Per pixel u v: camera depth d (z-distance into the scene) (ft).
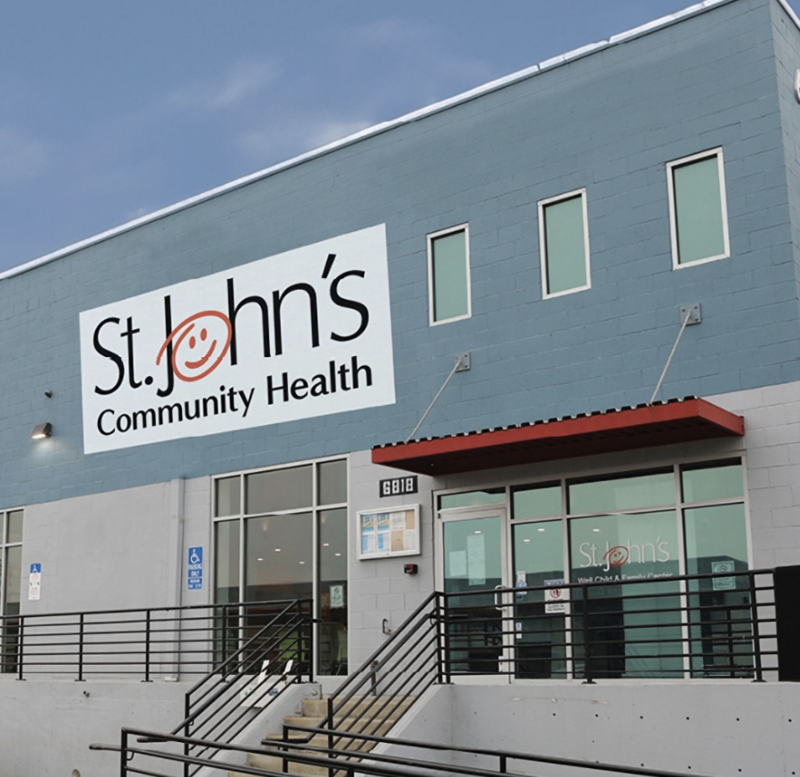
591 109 47.47
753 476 40.68
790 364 40.57
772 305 41.34
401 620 48.98
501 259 49.03
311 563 52.80
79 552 63.05
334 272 54.80
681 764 34.04
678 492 42.39
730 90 43.75
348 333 53.67
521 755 27.25
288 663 46.73
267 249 57.82
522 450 44.45
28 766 54.39
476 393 48.65
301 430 54.60
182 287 61.26
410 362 51.21
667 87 45.44
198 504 58.03
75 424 65.26
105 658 59.88
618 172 46.19
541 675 44.45
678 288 43.73
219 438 57.93
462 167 51.08
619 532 43.75
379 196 53.83
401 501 50.08
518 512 46.50
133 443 61.87
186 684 48.85
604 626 39.19
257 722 43.21
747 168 42.83
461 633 44.16
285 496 54.65
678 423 39.29
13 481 68.18
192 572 57.36
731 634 38.52
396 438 50.93
